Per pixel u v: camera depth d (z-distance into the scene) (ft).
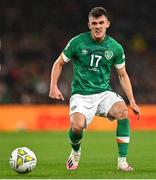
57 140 152.56
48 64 255.91
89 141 148.66
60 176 71.82
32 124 202.18
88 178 69.05
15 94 229.45
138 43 275.39
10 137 164.45
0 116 202.28
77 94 78.02
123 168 77.20
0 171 78.95
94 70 77.71
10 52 261.44
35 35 273.95
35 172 77.25
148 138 156.66
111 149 124.26
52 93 77.41
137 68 257.96
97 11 76.38
